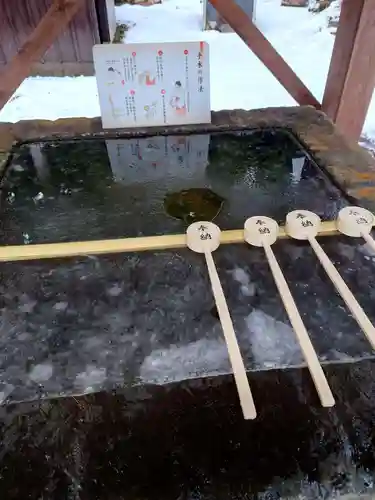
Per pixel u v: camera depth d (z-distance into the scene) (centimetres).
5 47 316
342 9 155
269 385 63
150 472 53
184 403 61
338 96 169
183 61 137
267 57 167
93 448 56
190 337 71
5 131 141
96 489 52
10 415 60
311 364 63
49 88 326
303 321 74
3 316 75
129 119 144
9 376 65
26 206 108
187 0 538
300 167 124
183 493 51
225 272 84
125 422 59
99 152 135
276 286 80
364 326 70
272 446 55
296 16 470
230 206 109
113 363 67
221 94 312
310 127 143
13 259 88
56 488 52
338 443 56
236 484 52
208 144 139
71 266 86
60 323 74
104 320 74
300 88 173
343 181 113
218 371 65
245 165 128
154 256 88
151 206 109
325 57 375
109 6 367
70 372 66
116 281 82
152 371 65
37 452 56
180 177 122
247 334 71
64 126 145
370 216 93
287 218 93
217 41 405
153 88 140
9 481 53
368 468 53
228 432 57
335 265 86
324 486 52
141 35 415
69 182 119
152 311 76
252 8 418
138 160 131
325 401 59
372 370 65
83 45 329
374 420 58
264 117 151
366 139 255
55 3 157
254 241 90
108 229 100
